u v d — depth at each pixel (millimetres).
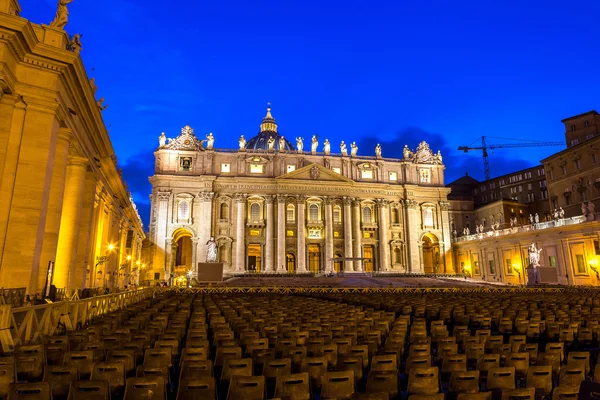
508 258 66000
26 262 19906
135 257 67125
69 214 28062
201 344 9930
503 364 9070
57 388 7008
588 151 60938
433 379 7535
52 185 23484
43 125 21203
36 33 21875
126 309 20156
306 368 8133
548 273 51656
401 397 8195
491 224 83188
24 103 20953
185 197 72000
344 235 75750
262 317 16469
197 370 7668
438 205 83188
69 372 7109
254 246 75625
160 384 6438
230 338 11484
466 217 88938
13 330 12367
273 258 72250
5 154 20312
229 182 73500
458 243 81062
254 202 74438
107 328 12883
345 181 77125
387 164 82688
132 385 6379
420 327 13227
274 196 74562
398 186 80688
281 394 6727
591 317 16172
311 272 71000
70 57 22016
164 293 39219
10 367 7062
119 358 8570
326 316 16703
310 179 75562
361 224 77875
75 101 25422
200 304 23656
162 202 70938
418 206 82125
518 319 15445
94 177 32594
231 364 7977
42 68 21484
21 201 20281
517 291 41438
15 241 19891
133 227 64750
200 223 71125
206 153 74625
